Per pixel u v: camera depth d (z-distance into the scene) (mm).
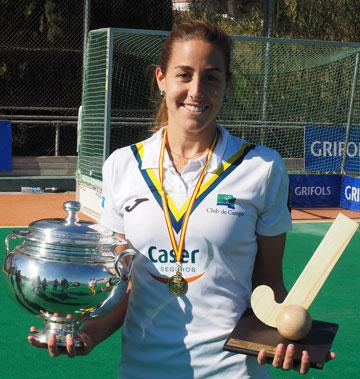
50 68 13742
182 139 2352
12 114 13875
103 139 9453
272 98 12477
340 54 11625
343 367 4793
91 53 9922
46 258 2191
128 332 2371
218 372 2260
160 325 2289
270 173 2322
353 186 11703
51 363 4742
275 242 2369
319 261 2234
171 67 2297
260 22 15711
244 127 12289
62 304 2201
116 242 2227
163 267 2275
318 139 11789
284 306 2225
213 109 2285
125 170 2389
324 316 5852
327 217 10953
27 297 2215
